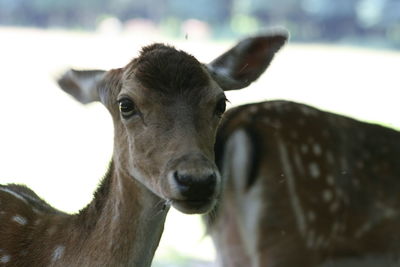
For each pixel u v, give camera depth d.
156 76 6.71
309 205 10.67
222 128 10.80
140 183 6.84
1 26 103.81
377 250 11.02
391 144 11.36
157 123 6.61
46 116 39.53
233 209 10.70
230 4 109.31
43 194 22.12
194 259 16.77
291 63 65.38
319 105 41.56
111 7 109.56
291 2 104.12
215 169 6.34
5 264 7.56
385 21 101.25
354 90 49.22
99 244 7.05
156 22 109.75
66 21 108.44
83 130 35.97
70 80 7.87
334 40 103.56
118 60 57.44
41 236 7.55
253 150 10.65
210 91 6.77
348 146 11.09
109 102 7.30
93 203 7.23
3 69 54.72
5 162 27.36
